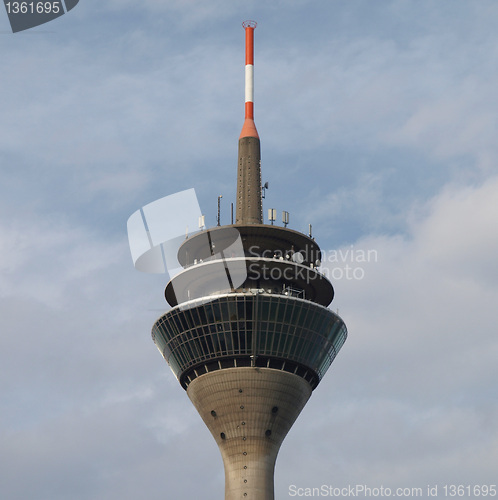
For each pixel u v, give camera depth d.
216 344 173.00
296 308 173.38
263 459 169.62
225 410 171.50
